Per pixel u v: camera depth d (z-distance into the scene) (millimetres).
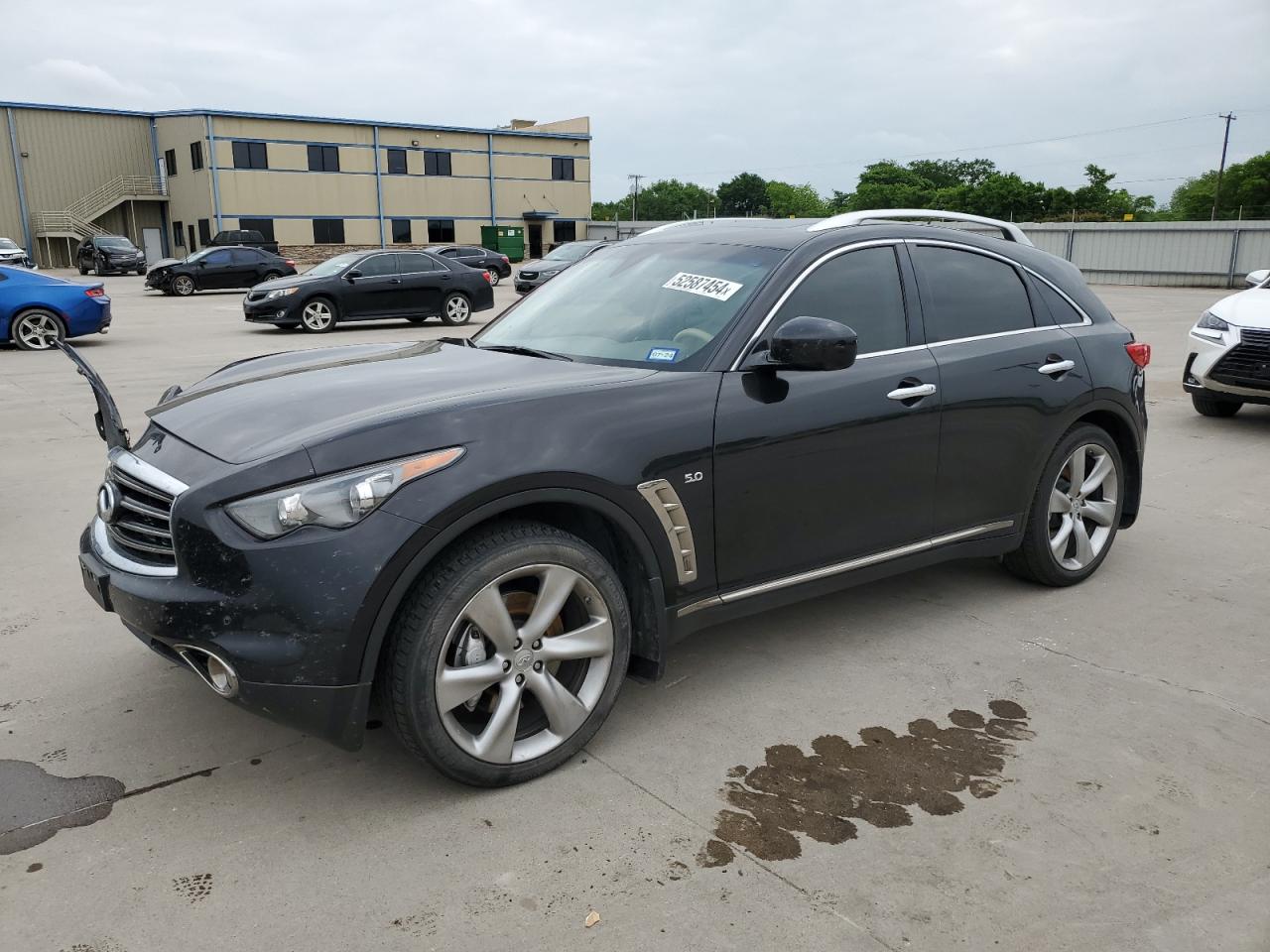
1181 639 3920
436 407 2701
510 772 2773
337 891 2369
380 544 2463
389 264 17359
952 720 3242
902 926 2268
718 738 3111
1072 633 3967
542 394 2842
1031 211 89625
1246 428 8211
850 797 2793
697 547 3084
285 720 2527
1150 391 10203
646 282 3672
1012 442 3961
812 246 3506
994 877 2447
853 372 3436
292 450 2512
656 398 2980
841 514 3453
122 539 2832
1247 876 2461
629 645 2980
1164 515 5699
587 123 57219
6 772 2867
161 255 50406
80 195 47625
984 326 3961
